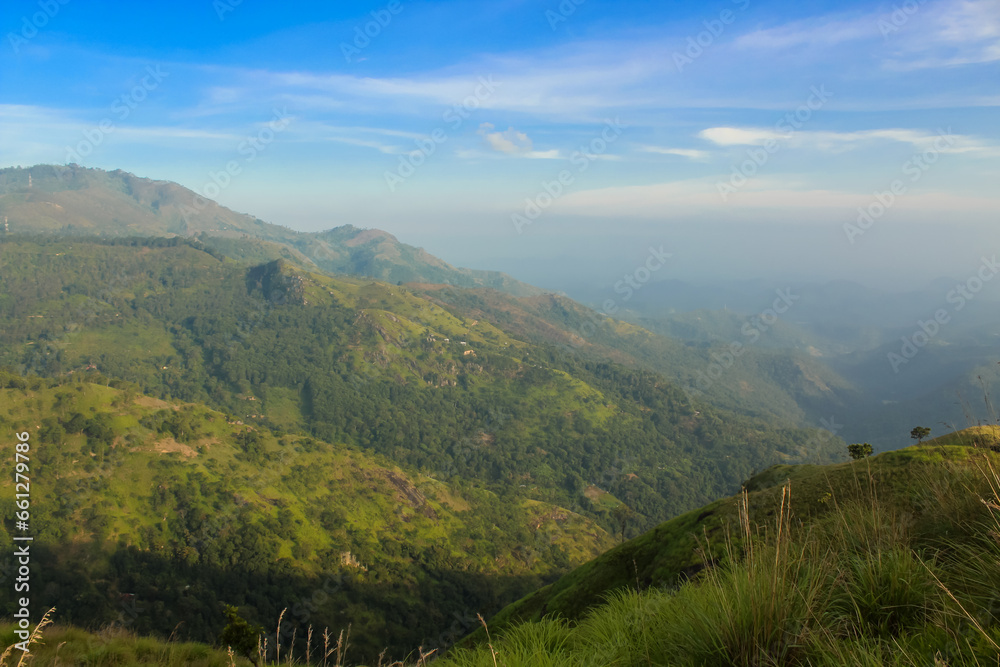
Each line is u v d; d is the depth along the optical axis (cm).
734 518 1190
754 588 425
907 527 538
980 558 436
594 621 635
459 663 611
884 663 351
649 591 691
